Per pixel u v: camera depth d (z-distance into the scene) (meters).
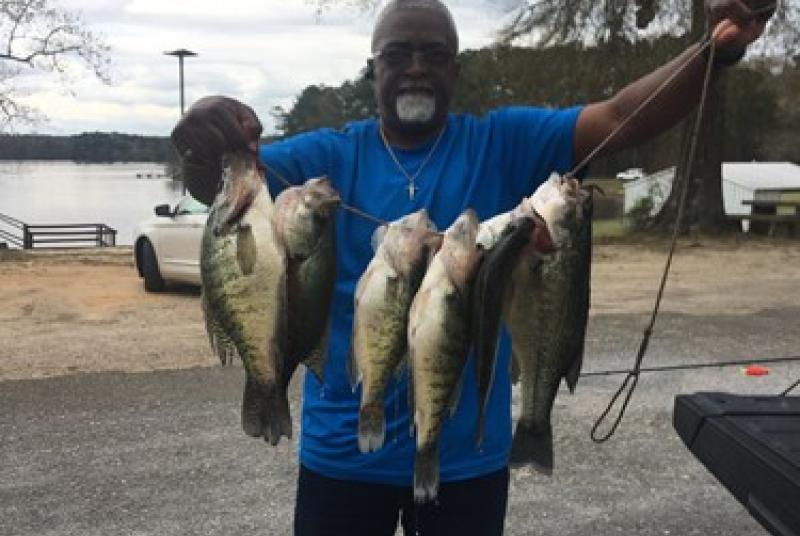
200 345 8.30
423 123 2.57
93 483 4.75
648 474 4.94
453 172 2.63
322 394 2.63
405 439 2.52
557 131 2.64
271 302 2.24
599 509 4.48
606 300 11.34
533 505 4.52
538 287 2.24
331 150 2.67
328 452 2.59
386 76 2.58
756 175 29.05
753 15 2.34
